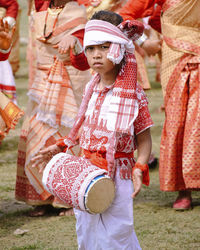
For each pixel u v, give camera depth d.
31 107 10.83
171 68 10.88
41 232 9.80
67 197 6.38
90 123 6.75
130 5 10.79
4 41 9.35
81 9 10.42
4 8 12.39
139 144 6.68
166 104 11.02
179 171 10.95
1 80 12.76
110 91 6.72
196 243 9.09
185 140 10.67
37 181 10.67
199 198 12.04
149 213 10.84
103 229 6.66
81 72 10.64
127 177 6.67
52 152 7.25
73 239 9.40
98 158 6.54
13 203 11.86
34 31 10.86
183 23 10.62
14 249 8.87
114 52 6.35
